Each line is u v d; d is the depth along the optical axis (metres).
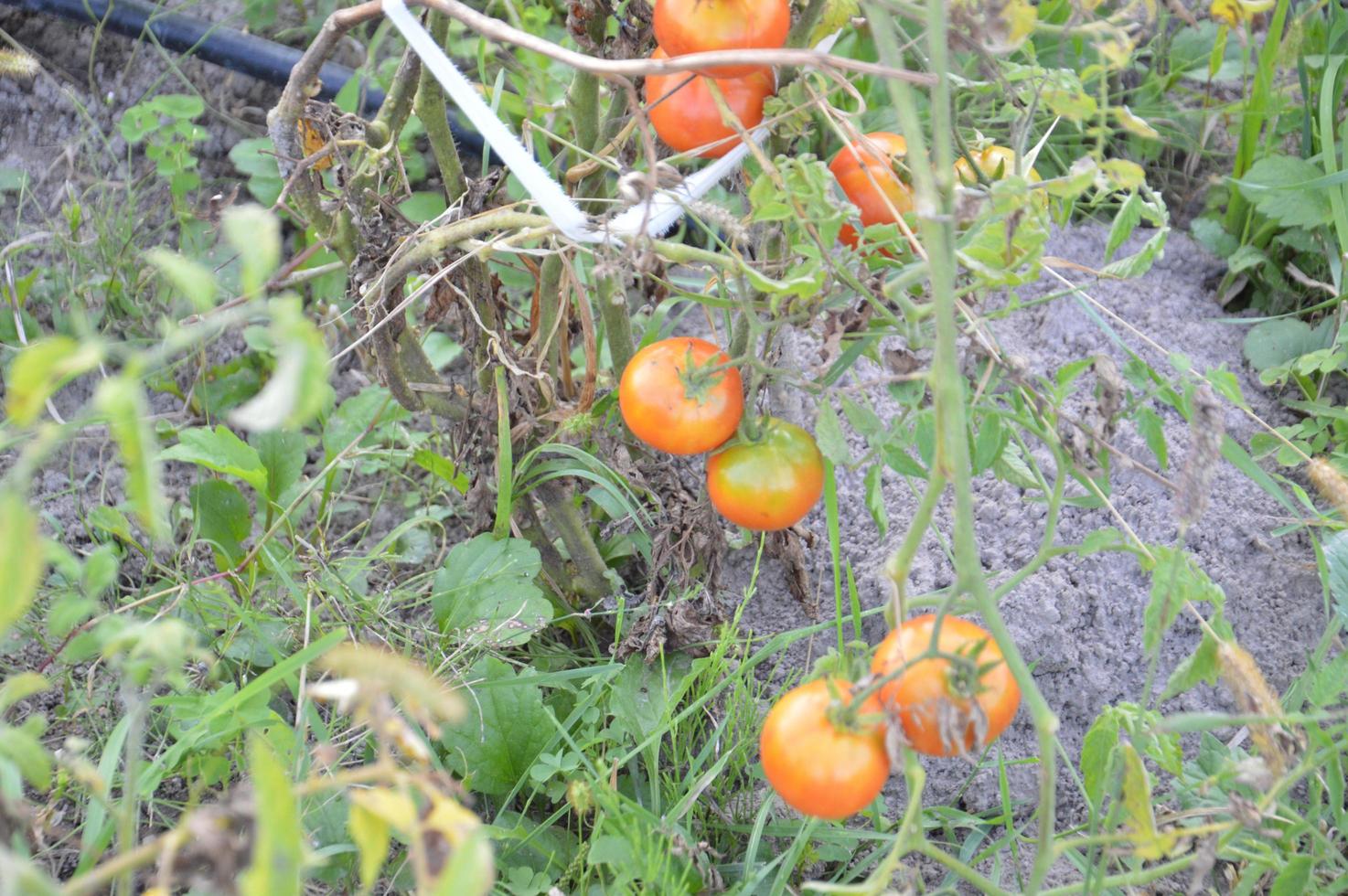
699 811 1.21
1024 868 1.21
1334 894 1.13
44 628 1.28
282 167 1.14
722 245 1.04
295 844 0.83
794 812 1.22
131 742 0.98
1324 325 1.47
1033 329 1.50
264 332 1.48
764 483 1.05
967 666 0.93
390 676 0.87
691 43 1.00
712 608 1.22
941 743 0.95
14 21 1.64
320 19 1.69
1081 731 1.29
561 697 1.28
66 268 1.50
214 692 1.17
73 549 1.38
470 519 1.43
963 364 1.13
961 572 0.93
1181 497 1.02
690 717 1.25
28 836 1.15
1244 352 1.49
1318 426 1.41
